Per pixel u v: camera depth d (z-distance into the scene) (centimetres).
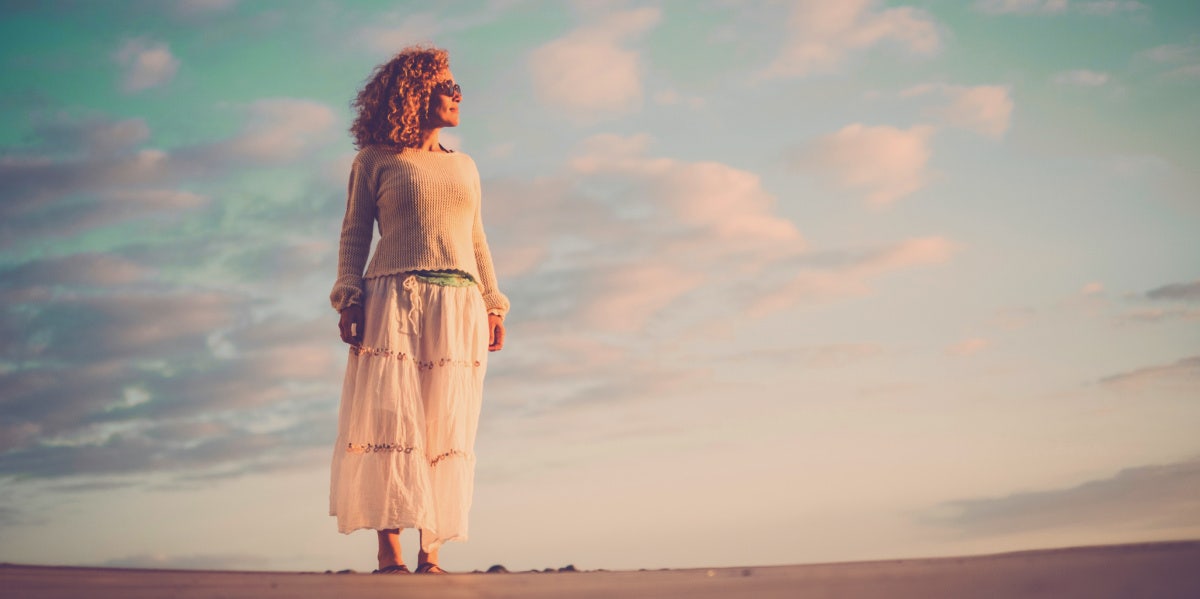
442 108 388
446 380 365
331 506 368
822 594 185
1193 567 188
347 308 369
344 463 357
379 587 204
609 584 208
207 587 196
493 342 398
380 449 353
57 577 200
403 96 382
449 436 362
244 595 191
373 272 372
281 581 207
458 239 377
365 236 381
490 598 195
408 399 358
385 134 384
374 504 348
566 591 201
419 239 370
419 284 368
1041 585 181
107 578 201
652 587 202
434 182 374
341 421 373
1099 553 210
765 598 184
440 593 201
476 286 381
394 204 373
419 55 389
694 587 199
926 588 185
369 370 363
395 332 363
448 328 368
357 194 382
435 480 362
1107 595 171
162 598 185
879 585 190
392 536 353
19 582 194
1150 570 189
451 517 357
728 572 217
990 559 212
